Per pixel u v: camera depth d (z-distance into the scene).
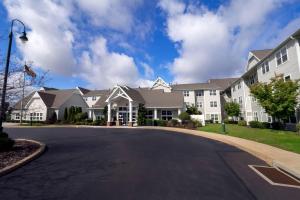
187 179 6.33
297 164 7.91
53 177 6.41
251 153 10.69
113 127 30.41
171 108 35.25
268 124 25.27
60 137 17.27
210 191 5.42
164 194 5.16
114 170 7.20
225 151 11.23
